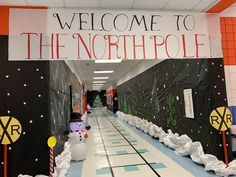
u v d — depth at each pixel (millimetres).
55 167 3096
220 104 3459
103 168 3748
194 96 4051
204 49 3084
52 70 3373
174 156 4293
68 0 2670
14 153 2771
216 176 3033
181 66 4613
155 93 6734
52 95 3348
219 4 2949
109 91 25344
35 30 2762
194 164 3680
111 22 2914
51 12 2812
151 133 6629
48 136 2883
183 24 3076
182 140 4332
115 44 2887
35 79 2912
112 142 6203
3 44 2787
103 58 2844
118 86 17328
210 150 3533
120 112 14625
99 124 11094
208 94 3541
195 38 3080
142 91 8656
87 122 11578
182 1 2850
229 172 2955
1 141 2605
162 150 4883
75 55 2793
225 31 4027
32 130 2850
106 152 4969
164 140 5332
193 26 3100
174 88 5070
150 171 3467
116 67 10164
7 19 2744
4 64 2834
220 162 3191
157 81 6492
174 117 5133
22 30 2746
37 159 2814
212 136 3463
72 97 7012
